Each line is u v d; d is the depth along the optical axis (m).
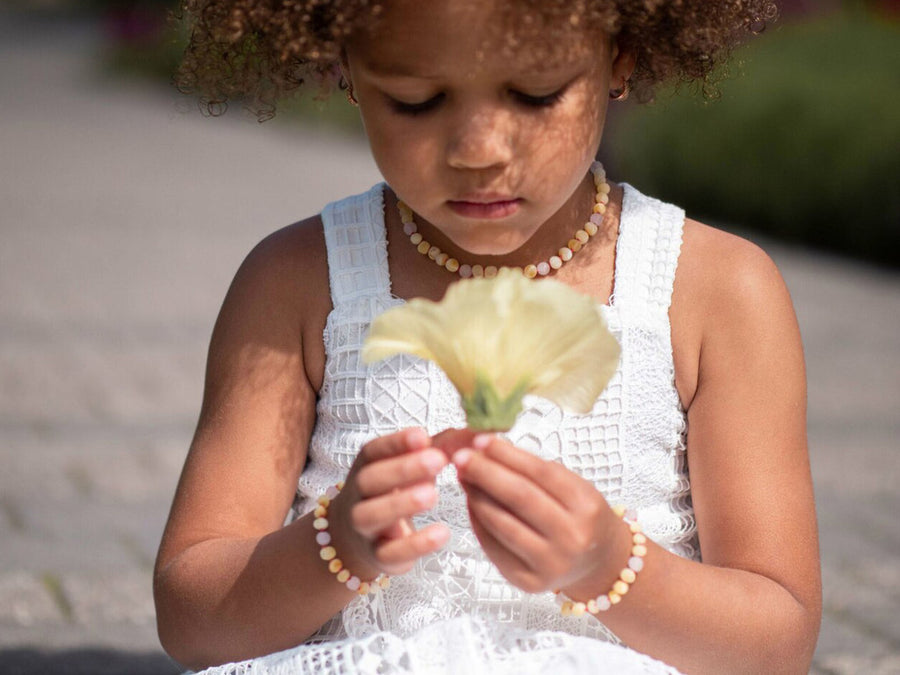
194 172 14.50
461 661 1.56
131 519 3.92
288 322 1.88
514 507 1.41
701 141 11.38
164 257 9.11
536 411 1.78
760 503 1.76
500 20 1.51
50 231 10.14
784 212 10.58
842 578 3.58
